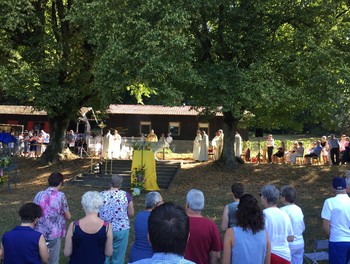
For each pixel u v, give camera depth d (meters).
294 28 18.20
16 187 17.19
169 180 18.50
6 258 4.10
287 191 5.33
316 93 16.61
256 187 17.25
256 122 21.45
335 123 20.11
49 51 19.16
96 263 4.30
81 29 18.45
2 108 36.06
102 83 14.96
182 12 14.55
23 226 4.27
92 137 28.00
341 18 18.45
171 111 35.25
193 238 4.21
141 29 14.27
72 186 17.64
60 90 19.14
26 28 19.12
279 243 4.62
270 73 16.45
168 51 14.48
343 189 5.48
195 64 17.89
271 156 22.92
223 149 20.22
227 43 17.03
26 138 26.97
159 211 2.52
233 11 16.72
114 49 14.19
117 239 5.64
